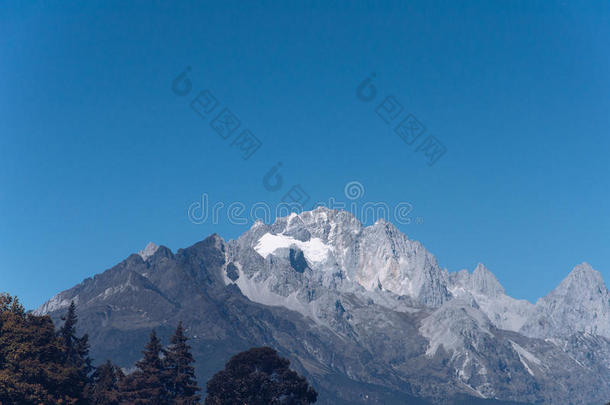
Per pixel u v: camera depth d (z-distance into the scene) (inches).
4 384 4810.5
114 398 6648.6
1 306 5472.4
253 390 6929.1
